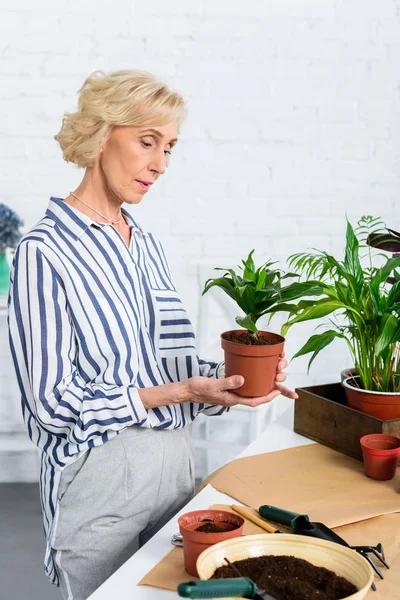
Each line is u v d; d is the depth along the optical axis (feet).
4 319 10.28
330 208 10.59
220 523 3.68
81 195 4.83
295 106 10.34
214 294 10.35
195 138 10.36
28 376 4.39
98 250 4.66
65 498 4.56
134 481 4.58
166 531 3.99
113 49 10.08
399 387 5.13
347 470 4.80
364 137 10.46
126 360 4.60
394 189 10.59
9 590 8.16
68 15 9.98
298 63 10.25
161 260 5.36
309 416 5.41
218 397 4.38
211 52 10.17
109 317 4.55
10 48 10.00
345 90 10.34
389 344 4.97
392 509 4.19
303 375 10.74
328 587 3.14
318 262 5.44
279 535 3.44
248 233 10.60
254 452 5.15
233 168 10.46
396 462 4.64
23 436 10.61
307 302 4.97
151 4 10.02
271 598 2.88
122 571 3.58
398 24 10.23
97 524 4.56
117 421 4.39
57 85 10.12
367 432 4.91
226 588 2.84
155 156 4.64
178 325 5.16
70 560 4.60
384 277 4.93
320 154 10.46
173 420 4.76
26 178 10.27
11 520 9.80
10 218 10.21
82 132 4.57
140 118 4.48
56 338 4.39
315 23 10.17
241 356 4.26
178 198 10.50
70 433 4.39
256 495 4.35
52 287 4.38
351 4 10.14
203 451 10.79
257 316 4.47
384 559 3.67
